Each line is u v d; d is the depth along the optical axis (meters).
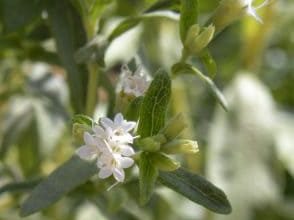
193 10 0.18
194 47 0.18
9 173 0.24
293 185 0.32
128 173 0.19
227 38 0.32
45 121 0.25
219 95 0.18
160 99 0.17
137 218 0.22
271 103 0.30
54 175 0.17
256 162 0.29
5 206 0.24
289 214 0.29
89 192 0.20
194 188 0.17
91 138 0.16
